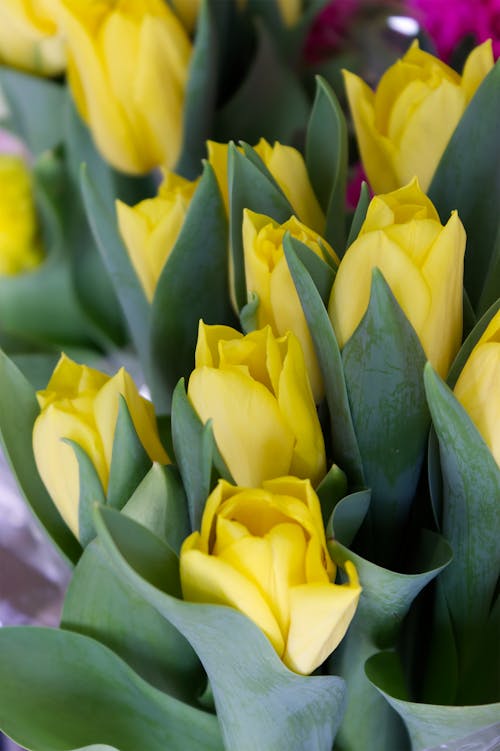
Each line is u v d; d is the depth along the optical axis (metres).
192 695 0.72
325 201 0.79
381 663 0.69
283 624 0.62
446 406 0.63
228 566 0.61
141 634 0.70
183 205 0.76
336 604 0.61
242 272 0.73
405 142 0.76
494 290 0.71
